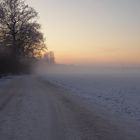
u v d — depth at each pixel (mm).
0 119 13070
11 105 17719
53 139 9305
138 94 26625
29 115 14070
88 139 9328
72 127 11273
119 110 16406
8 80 48656
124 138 9523
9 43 66125
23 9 66812
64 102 19469
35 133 10195
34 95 24000
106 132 10430
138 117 14055
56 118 13250
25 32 67188
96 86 37469
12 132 10422
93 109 16469
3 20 65375
